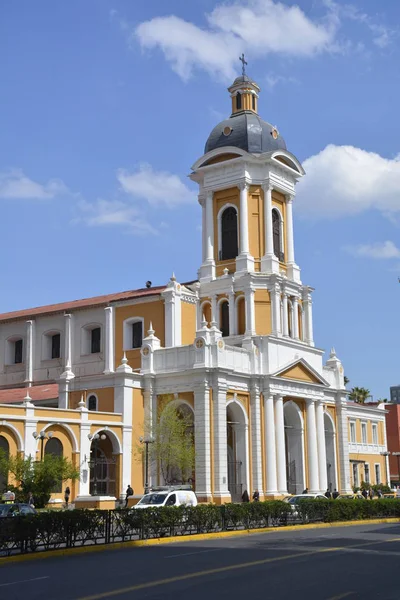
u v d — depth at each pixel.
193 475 54.22
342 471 68.19
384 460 86.31
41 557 25.55
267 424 57.59
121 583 18.00
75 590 17.05
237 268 62.53
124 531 29.73
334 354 70.75
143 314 61.91
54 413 49.75
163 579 18.47
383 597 15.84
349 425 80.38
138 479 53.78
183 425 54.22
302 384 62.00
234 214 64.62
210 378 54.19
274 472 57.09
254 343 59.16
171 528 31.86
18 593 16.81
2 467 45.38
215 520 34.22
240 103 67.56
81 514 27.91
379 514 46.19
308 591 16.66
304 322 65.88
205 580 18.33
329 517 41.84
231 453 58.28
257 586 17.34
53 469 45.59
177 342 60.12
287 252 66.00
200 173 65.75
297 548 26.62
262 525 37.19
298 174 67.31
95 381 55.94
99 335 64.81
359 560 22.53
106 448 54.28
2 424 46.66
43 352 67.50
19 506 35.47
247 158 63.38
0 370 69.75
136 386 55.56
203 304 63.47
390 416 101.69
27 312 70.81
